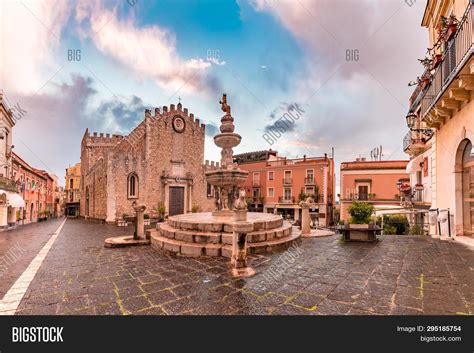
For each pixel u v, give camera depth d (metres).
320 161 31.78
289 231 7.88
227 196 9.23
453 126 7.36
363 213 7.55
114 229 16.44
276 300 3.28
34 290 3.80
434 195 8.80
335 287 3.69
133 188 23.78
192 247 6.10
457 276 3.95
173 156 26.80
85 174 33.59
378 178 27.09
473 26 5.27
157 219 24.38
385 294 3.36
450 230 7.51
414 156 13.66
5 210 18.47
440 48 8.68
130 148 26.47
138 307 3.16
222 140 9.47
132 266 5.23
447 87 6.37
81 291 3.74
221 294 3.52
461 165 7.24
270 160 36.62
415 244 6.74
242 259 4.81
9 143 22.33
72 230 15.74
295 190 32.97
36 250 7.66
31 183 31.42
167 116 26.50
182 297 3.44
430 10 10.41
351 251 6.12
